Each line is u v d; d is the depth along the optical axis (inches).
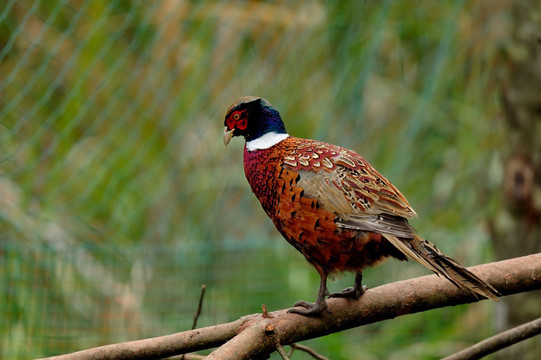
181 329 433.1
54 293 417.4
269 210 291.6
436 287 273.0
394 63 525.3
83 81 445.7
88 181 471.8
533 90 422.9
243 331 257.3
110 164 478.0
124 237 486.3
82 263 426.9
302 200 276.8
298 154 286.5
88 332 421.1
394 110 528.7
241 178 512.1
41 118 459.8
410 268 469.1
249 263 449.7
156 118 496.7
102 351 253.9
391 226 267.1
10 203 438.9
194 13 482.9
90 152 471.5
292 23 500.7
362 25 488.7
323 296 271.0
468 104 496.1
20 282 414.9
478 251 476.4
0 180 442.9
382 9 481.4
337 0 494.3
